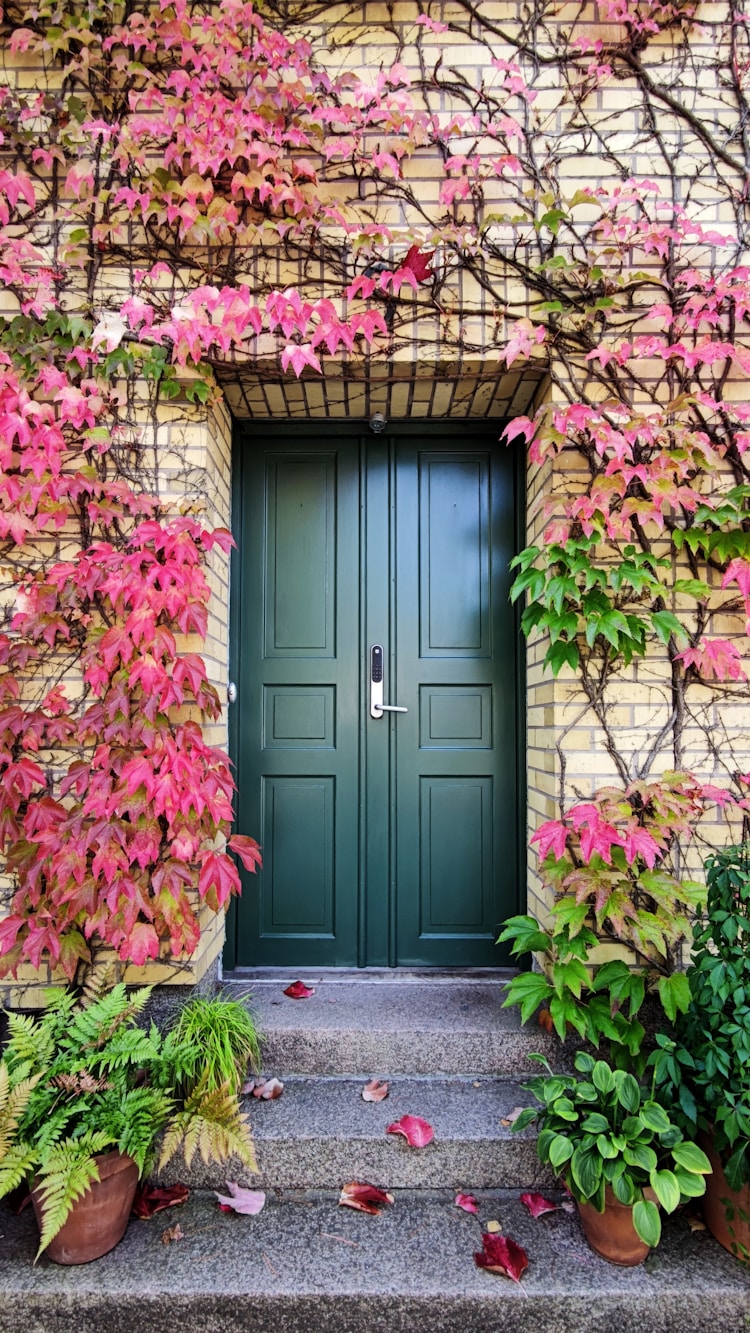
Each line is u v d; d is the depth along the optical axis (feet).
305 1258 5.13
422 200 7.14
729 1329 4.84
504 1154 5.79
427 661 8.27
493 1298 4.84
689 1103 5.23
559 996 6.22
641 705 6.99
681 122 7.14
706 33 7.14
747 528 6.97
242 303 6.78
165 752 6.48
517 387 7.55
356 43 7.18
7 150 7.13
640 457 6.97
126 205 7.06
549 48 7.15
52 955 6.32
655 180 7.13
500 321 7.06
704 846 6.91
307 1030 6.66
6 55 7.14
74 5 7.02
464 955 8.08
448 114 7.14
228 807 6.67
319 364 7.02
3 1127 4.86
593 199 6.82
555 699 6.98
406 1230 5.40
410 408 8.04
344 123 6.98
